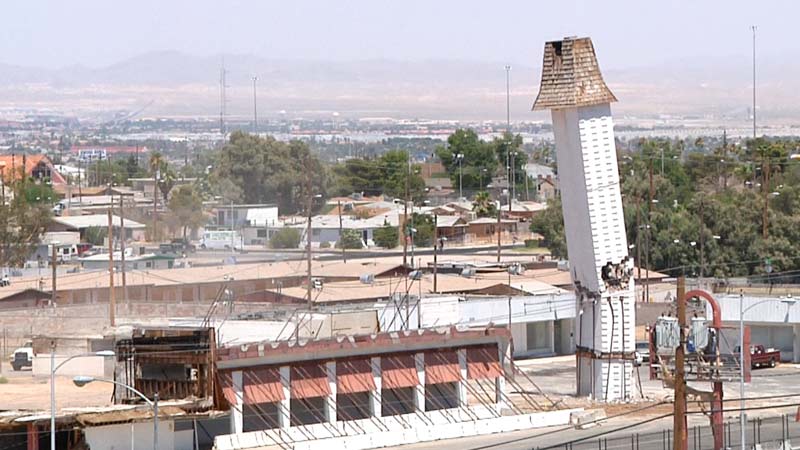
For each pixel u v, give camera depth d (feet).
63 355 457.27
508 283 587.27
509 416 408.67
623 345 441.27
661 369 350.23
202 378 366.63
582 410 417.49
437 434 390.63
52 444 306.35
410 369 407.64
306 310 470.80
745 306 522.06
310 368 387.34
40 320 526.57
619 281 441.27
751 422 400.26
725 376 347.15
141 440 356.59
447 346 417.49
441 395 419.95
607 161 442.09
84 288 612.70
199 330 369.30
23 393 419.95
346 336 400.67
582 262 444.14
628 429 397.39
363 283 608.19
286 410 381.40
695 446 363.35
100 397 411.13
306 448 369.91
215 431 378.73
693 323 353.92
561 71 442.91
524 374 452.76
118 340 372.38
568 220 447.42
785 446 355.36
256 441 370.53
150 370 372.99
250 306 544.21
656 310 577.43
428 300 490.08
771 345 529.04
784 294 574.97
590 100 438.81
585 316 445.37
